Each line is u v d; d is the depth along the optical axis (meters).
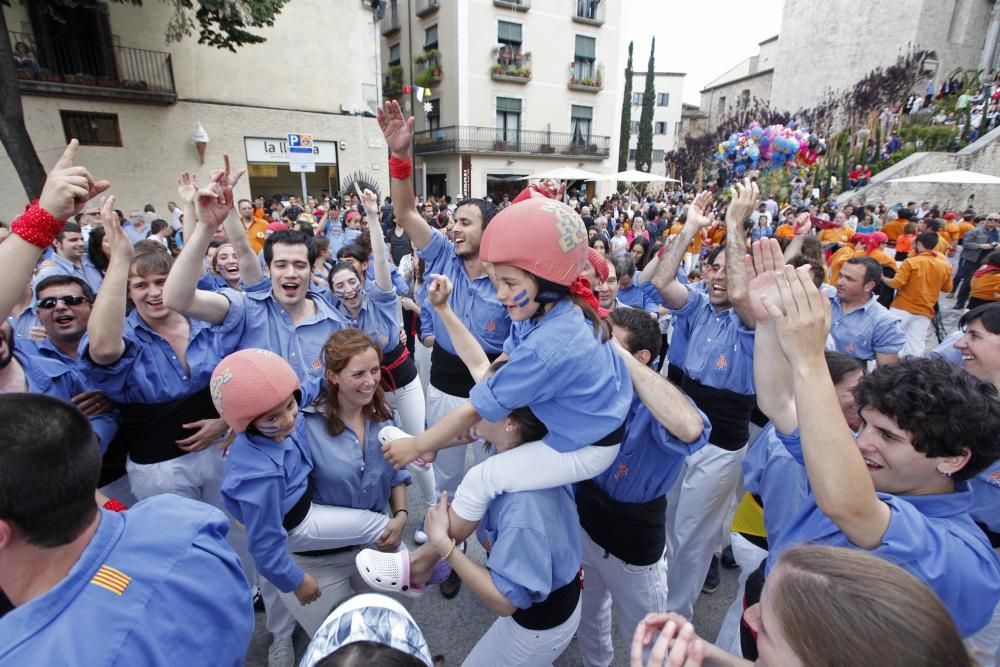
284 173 17.98
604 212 17.77
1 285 1.49
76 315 2.45
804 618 0.73
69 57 12.20
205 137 13.62
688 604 2.61
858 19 28.48
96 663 0.88
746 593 1.73
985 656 1.48
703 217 3.04
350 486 2.06
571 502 1.69
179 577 1.04
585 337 1.33
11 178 11.59
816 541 1.31
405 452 1.57
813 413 1.13
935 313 6.02
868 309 3.62
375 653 0.96
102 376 2.18
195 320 2.54
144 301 2.33
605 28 25.38
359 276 3.57
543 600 1.56
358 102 16.08
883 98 25.98
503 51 23.27
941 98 24.03
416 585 1.67
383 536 2.10
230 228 2.68
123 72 12.73
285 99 14.98
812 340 1.17
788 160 10.80
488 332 3.03
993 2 26.62
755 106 34.28
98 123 12.63
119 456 2.45
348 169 16.20
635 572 2.05
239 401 1.62
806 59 31.47
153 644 0.95
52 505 0.93
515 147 24.25
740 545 2.14
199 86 13.78
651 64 30.38
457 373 3.15
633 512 2.00
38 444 0.93
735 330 2.62
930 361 1.27
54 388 2.17
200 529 1.15
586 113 26.00
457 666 2.43
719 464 2.57
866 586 0.72
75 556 0.99
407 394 3.66
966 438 1.14
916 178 10.83
